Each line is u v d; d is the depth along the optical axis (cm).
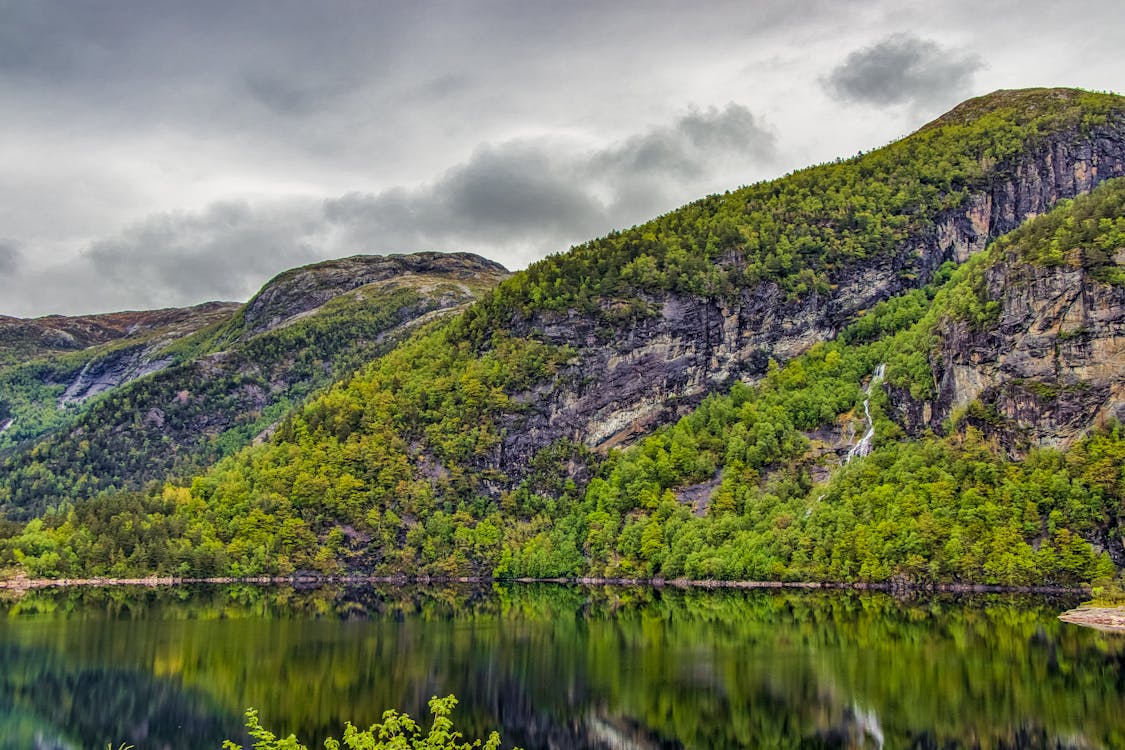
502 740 7438
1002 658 10025
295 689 8975
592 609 15712
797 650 10775
